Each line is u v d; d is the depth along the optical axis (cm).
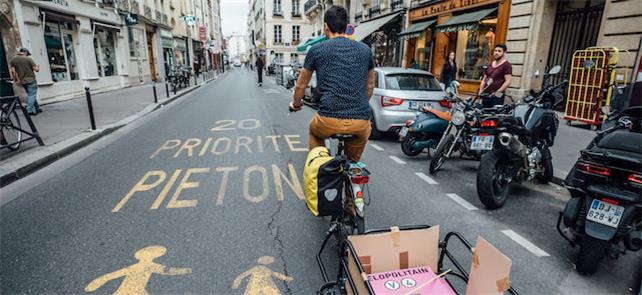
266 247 319
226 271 282
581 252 279
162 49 2892
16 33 1140
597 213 268
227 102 1420
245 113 1112
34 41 1229
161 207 401
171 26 3400
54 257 300
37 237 333
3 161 536
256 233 343
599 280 279
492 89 639
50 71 1323
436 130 573
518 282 276
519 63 1061
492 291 192
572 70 822
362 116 294
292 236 338
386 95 713
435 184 491
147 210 393
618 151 278
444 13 1490
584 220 277
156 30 2805
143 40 2455
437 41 1574
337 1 2989
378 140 767
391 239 220
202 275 277
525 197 449
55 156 595
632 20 752
